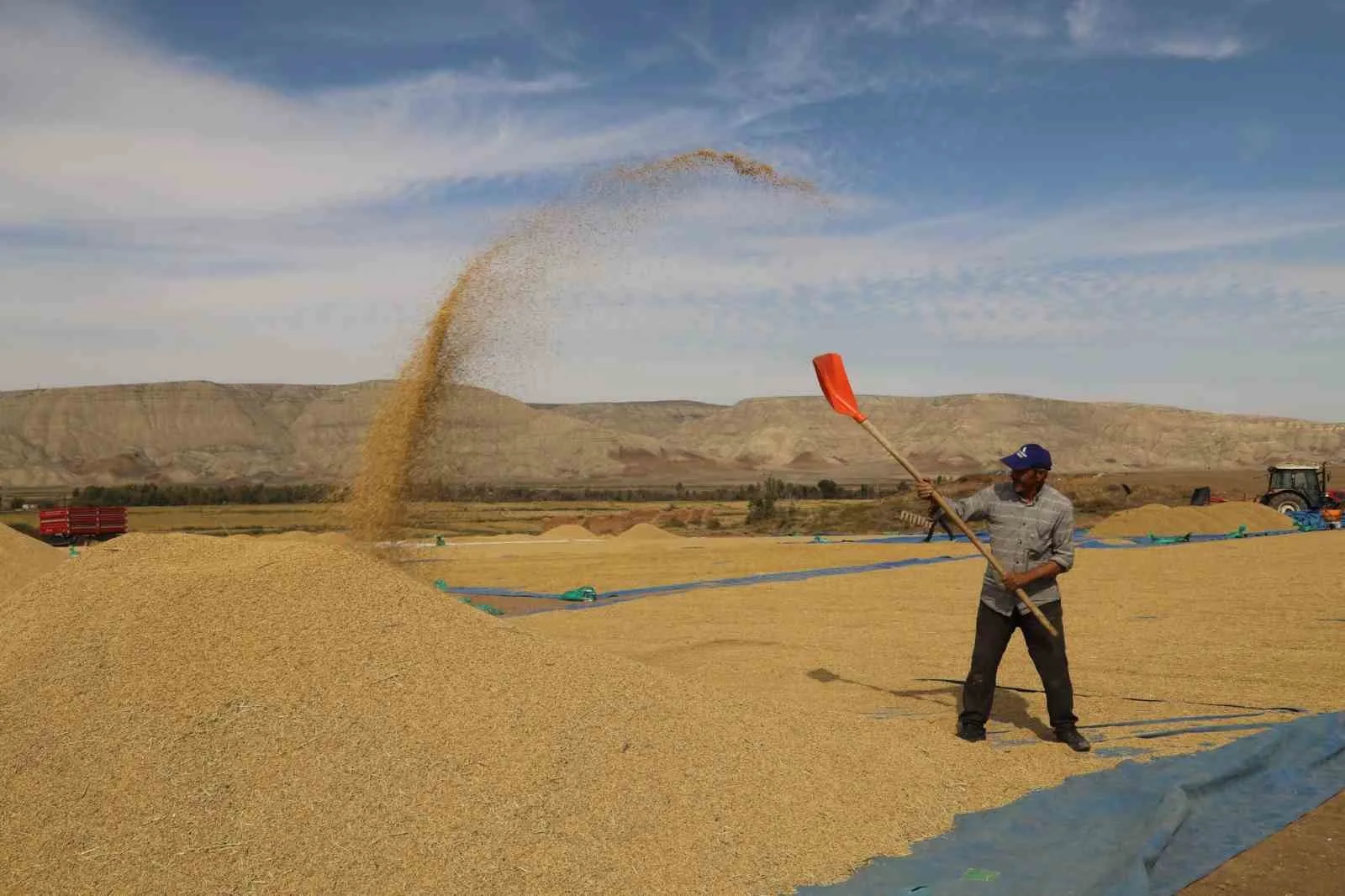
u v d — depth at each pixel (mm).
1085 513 39688
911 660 8195
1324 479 33188
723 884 3416
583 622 11023
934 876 3531
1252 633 9094
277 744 3828
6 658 4273
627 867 3457
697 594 13641
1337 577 13273
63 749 3682
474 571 18203
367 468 6832
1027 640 5355
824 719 5145
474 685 4457
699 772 4172
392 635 4660
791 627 10352
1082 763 4910
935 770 4621
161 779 3570
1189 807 4195
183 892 3074
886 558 20266
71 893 3027
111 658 4215
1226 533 25000
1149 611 10812
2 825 3289
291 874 3203
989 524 5477
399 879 3236
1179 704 6195
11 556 11164
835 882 3496
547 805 3748
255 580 4801
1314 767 4898
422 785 3740
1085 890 3373
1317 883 3539
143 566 5020
